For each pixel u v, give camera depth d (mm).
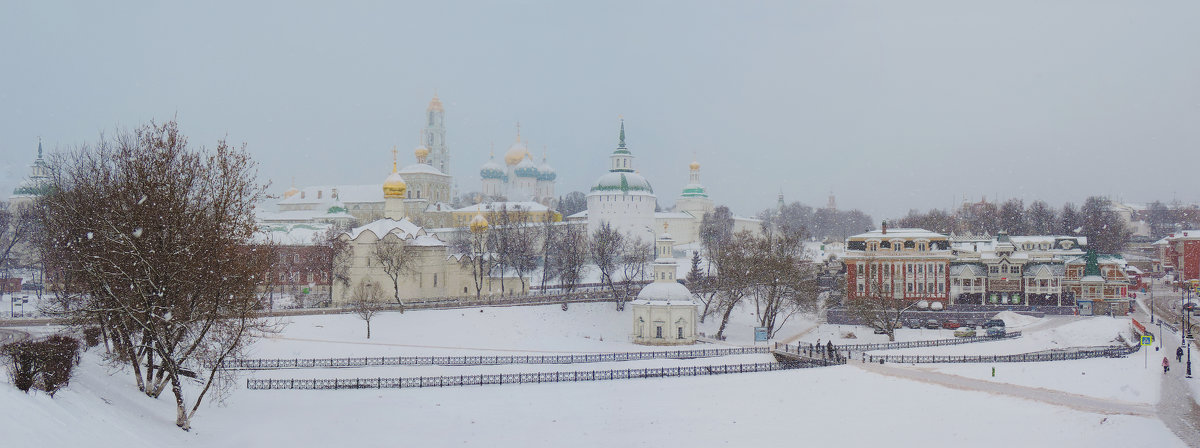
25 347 62219
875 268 170875
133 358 77688
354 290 167875
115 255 72938
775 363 115938
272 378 105812
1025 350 127625
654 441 79125
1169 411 80188
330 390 98750
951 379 98062
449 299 171625
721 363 120000
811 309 158625
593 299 165625
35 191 169750
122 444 61406
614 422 85938
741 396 95625
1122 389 90125
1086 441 72250
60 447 53844
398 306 153625
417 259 175000
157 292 71500
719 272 166750
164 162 73812
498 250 199750
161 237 71812
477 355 128500
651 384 103312
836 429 81062
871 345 127688
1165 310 174000
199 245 71938
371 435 79688
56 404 61062
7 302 160250
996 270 174000
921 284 170000
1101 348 120500
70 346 68000
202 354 77875
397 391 98812
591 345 143375
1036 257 184750
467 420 86062
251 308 77938
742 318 167625
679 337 144625
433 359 118250
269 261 98875
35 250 188250
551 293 193375
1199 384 92250
